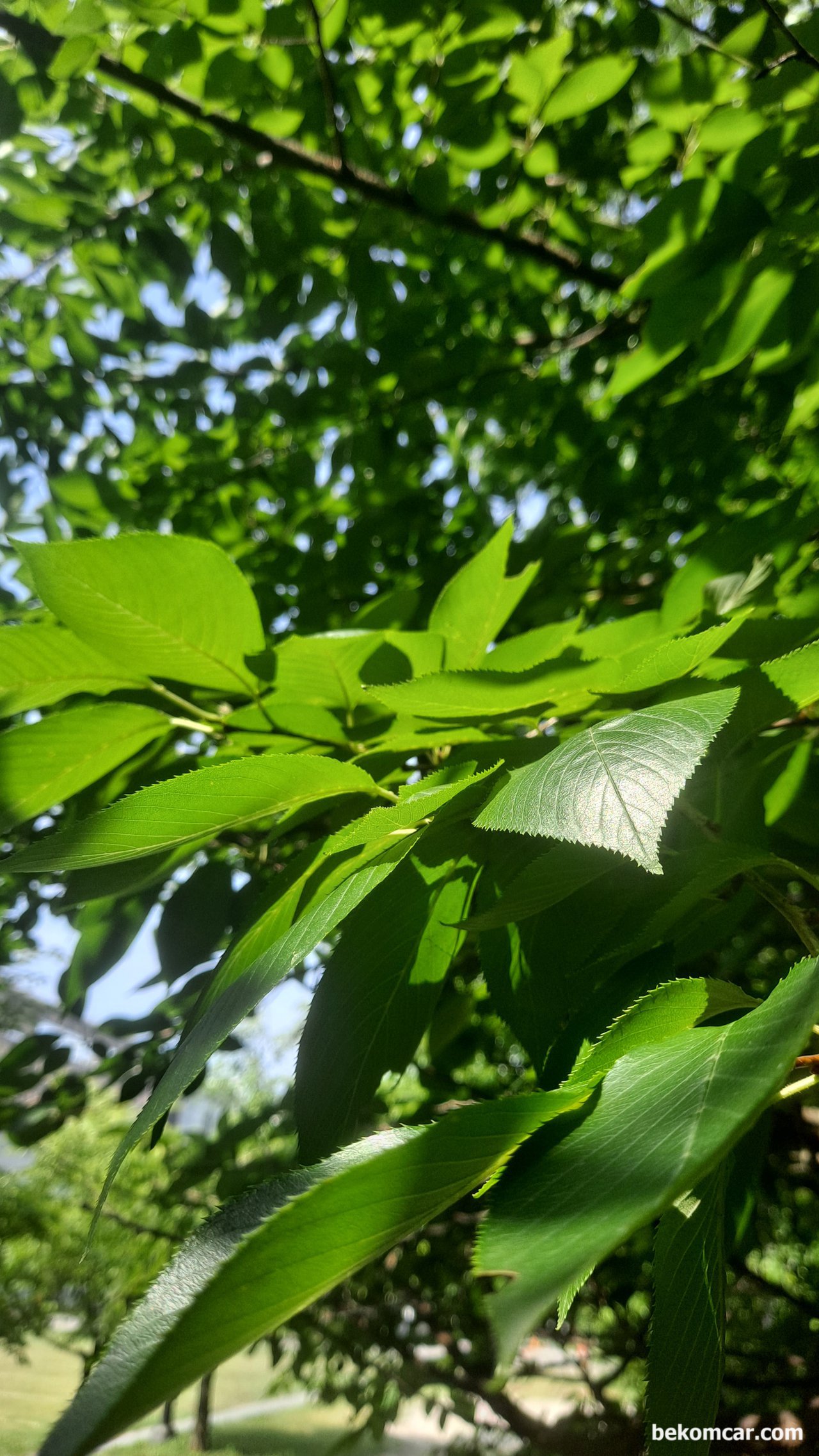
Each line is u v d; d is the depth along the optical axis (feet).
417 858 0.96
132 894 1.73
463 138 2.93
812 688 1.05
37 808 1.21
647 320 2.02
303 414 3.78
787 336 2.03
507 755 1.01
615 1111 0.53
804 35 2.02
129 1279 6.05
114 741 1.22
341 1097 0.92
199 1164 3.41
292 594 3.62
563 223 3.45
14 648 1.14
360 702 1.29
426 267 3.72
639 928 1.02
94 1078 3.19
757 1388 3.33
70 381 3.90
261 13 2.66
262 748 1.30
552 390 3.97
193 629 1.13
